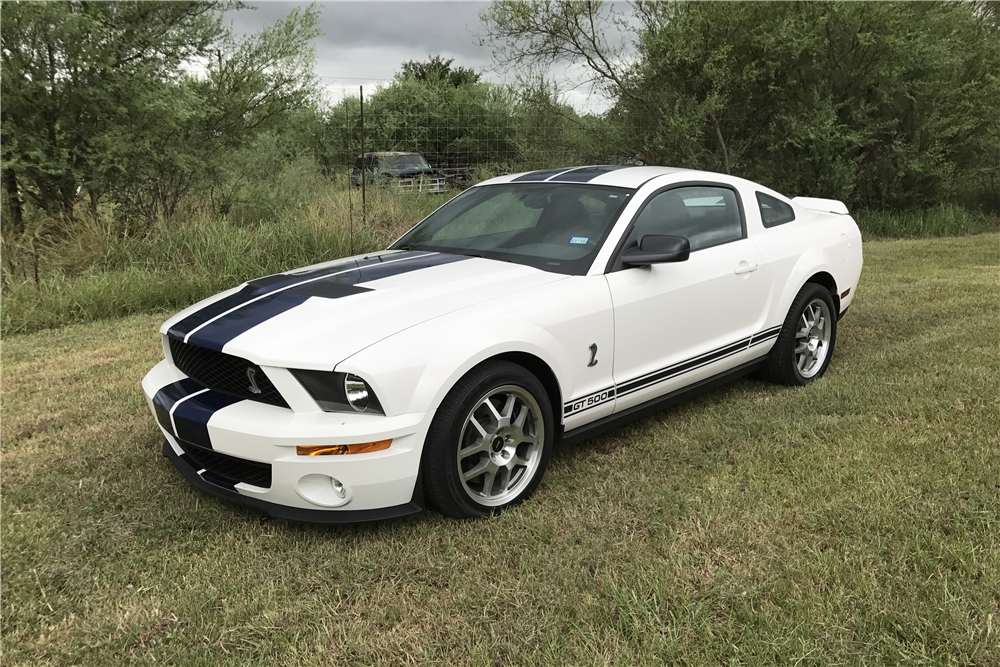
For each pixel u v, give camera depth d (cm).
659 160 1367
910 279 804
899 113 1388
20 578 263
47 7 782
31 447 385
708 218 410
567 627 230
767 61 1259
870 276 835
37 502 322
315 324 285
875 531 277
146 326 662
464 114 1877
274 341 276
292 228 884
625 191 379
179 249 841
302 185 1107
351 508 274
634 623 226
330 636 229
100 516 309
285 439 262
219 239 837
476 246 387
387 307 297
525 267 347
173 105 885
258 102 1067
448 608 242
